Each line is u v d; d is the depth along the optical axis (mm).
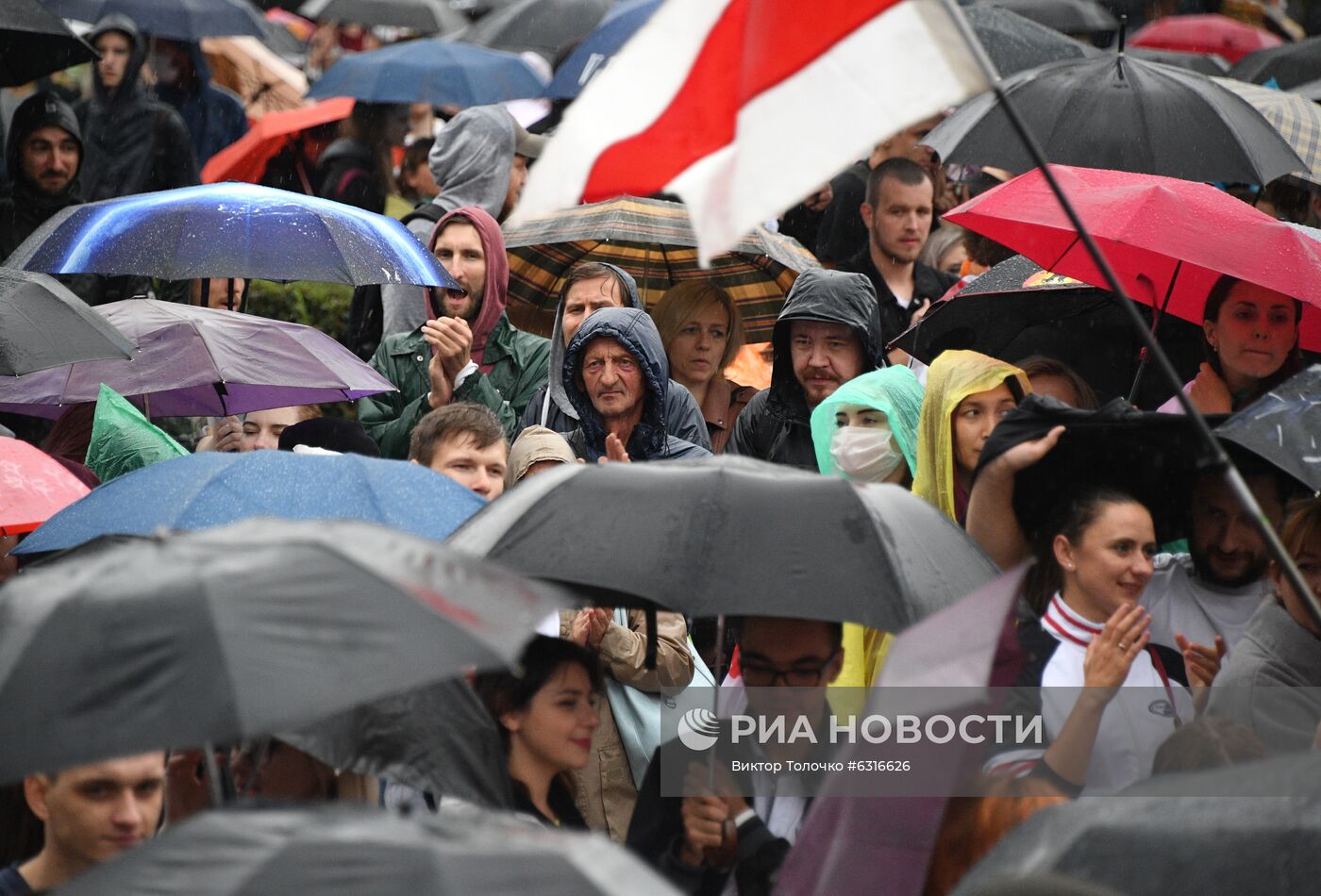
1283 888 8008
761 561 12422
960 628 9625
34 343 17578
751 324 28062
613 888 7355
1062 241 20969
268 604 9094
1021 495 15406
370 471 15695
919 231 27938
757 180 11438
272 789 14078
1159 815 8391
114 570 9422
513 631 9297
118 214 21312
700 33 12016
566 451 20000
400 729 12445
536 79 36969
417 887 7246
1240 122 22625
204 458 15781
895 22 11391
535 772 14117
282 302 32219
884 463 20375
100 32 32719
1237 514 15586
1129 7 43875
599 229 26672
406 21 42438
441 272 22141
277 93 42250
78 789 11227
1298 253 19047
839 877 11492
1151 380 22047
